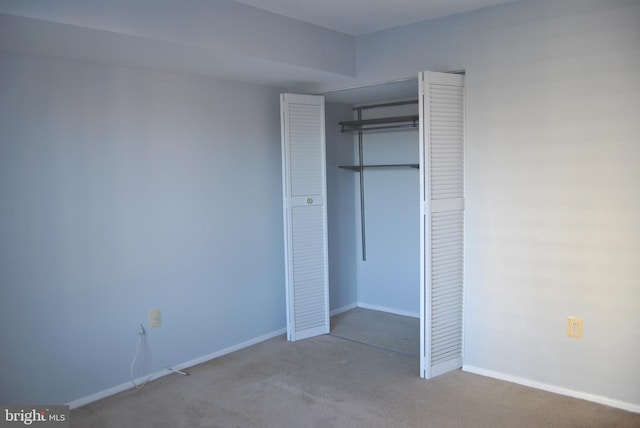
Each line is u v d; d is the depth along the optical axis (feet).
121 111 10.09
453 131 10.57
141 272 10.60
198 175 11.52
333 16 10.50
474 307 10.85
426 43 11.05
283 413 9.33
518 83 9.88
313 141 13.11
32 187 8.94
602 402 9.42
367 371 11.18
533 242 9.96
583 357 9.57
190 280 11.51
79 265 9.63
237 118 12.33
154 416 9.29
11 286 8.79
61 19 7.07
